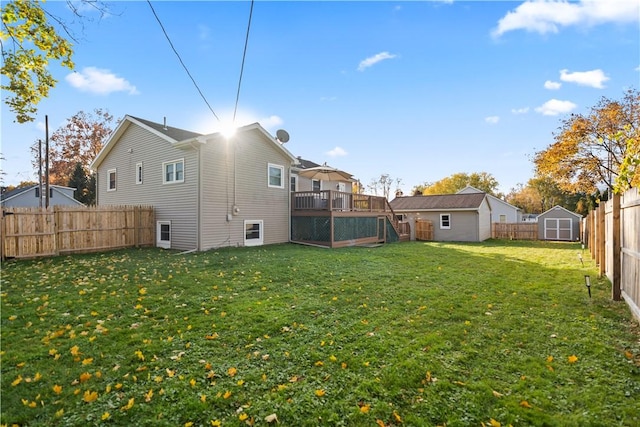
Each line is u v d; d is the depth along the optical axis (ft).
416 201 79.46
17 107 18.84
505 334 12.96
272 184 47.29
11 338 12.05
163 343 11.80
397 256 35.68
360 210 52.24
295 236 49.85
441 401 8.40
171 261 29.14
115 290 18.93
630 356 10.91
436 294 19.07
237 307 16.16
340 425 7.55
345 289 19.98
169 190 40.88
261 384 9.21
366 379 9.45
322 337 12.56
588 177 60.23
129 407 8.04
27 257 30.83
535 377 9.56
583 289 20.67
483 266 30.04
